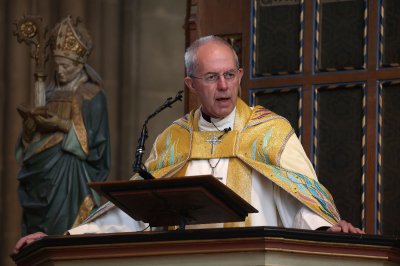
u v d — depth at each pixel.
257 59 10.77
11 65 15.48
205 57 6.21
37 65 11.45
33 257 5.27
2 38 15.52
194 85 6.36
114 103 15.42
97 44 15.59
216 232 4.48
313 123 10.22
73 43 11.59
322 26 10.45
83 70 11.80
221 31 11.00
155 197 4.84
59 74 11.57
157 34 15.77
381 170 9.73
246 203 4.80
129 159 15.28
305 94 10.34
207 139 6.56
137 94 15.54
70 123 11.19
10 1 15.55
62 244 4.92
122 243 4.75
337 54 10.30
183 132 6.83
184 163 6.56
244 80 10.74
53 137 11.10
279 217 6.36
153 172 6.66
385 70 9.93
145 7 15.85
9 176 15.06
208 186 4.59
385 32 10.05
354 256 4.66
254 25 10.84
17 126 15.27
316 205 5.88
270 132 6.53
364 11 10.20
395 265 4.85
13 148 15.18
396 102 9.83
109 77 15.51
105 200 13.92
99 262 4.88
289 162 6.34
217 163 6.43
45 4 15.59
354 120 10.03
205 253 4.57
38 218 10.93
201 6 11.17
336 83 10.19
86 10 15.66
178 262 4.66
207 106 6.32
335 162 10.02
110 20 15.70
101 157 11.40
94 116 11.40
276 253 4.45
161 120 15.48
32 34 11.54
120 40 15.69
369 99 9.95
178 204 4.95
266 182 6.32
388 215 9.59
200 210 4.99
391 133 9.78
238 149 6.42
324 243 4.57
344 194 9.88
